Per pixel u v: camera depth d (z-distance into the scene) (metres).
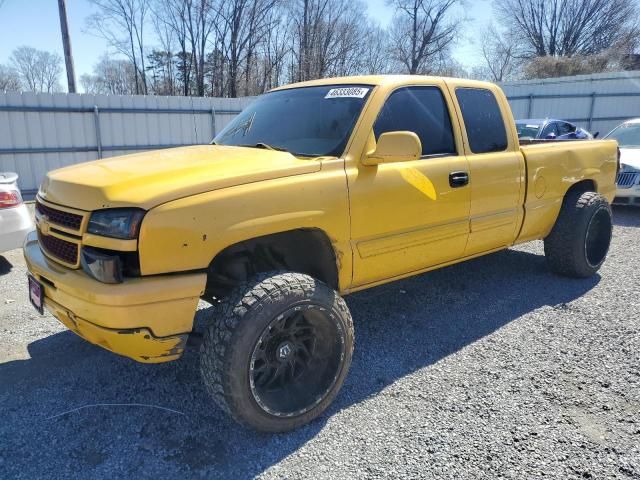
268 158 2.96
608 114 20.25
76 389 3.21
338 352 2.86
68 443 2.69
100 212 2.45
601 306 4.41
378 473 2.43
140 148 13.70
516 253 6.11
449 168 3.64
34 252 3.01
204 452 2.61
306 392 2.81
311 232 2.98
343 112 3.34
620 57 41.00
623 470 2.41
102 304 2.33
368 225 3.16
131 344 2.42
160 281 2.38
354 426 2.80
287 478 2.42
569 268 4.99
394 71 41.66
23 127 11.99
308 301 2.68
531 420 2.82
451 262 4.00
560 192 4.75
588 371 3.33
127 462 2.54
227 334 2.48
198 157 3.02
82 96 12.62
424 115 3.64
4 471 2.48
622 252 6.21
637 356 3.51
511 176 4.16
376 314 4.36
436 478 2.39
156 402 3.06
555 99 19.91
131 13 34.16
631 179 8.43
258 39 35.72
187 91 37.28
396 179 3.28
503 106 4.29
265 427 2.64
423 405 2.99
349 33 37.12
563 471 2.42
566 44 47.50
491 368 3.40
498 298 4.66
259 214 2.63
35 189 12.38
